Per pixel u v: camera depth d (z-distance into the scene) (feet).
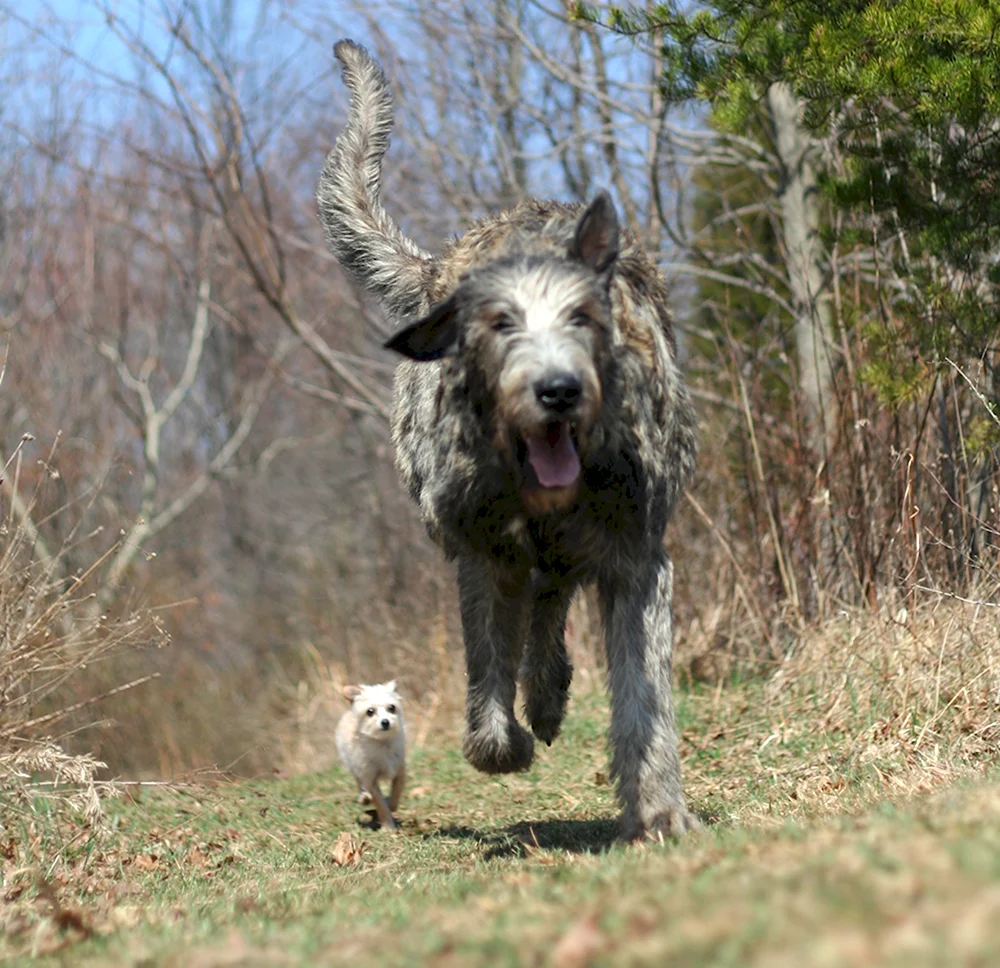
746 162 37.83
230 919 12.42
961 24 20.76
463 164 49.88
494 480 15.56
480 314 14.61
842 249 33.24
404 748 24.02
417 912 11.00
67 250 71.82
